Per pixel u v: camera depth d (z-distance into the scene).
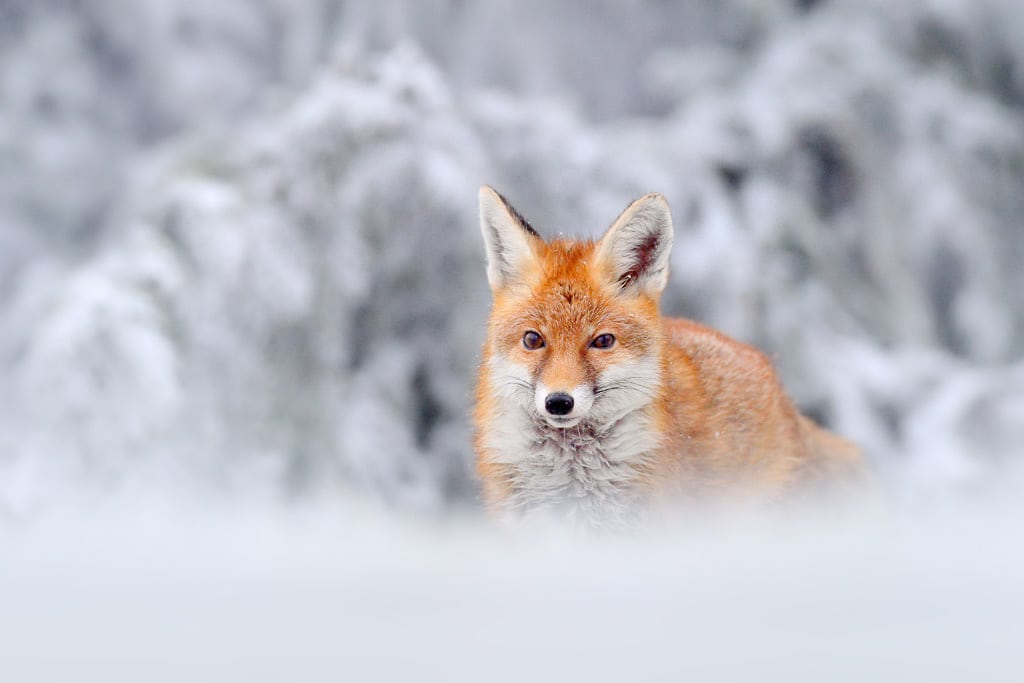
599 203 15.07
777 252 16.38
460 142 14.58
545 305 7.04
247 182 15.09
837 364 15.89
